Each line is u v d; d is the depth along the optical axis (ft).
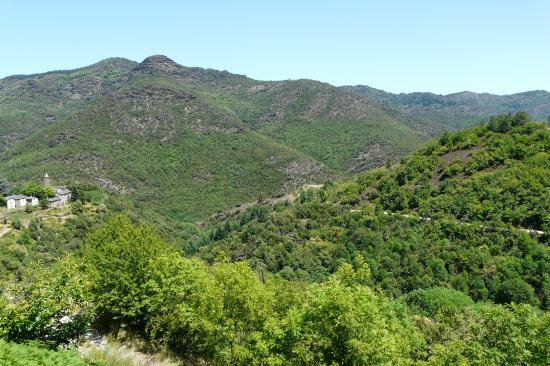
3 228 220.64
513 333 49.14
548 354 45.96
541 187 193.47
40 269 49.75
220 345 56.70
